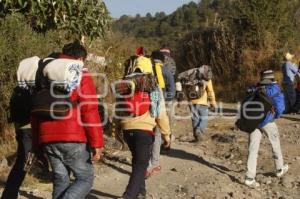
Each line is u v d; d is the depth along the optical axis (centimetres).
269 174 889
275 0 2225
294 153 1035
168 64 1016
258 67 2139
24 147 660
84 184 575
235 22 2289
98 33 1177
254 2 2236
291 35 2233
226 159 999
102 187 798
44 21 1076
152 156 855
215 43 2323
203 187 803
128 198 673
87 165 577
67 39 1120
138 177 681
